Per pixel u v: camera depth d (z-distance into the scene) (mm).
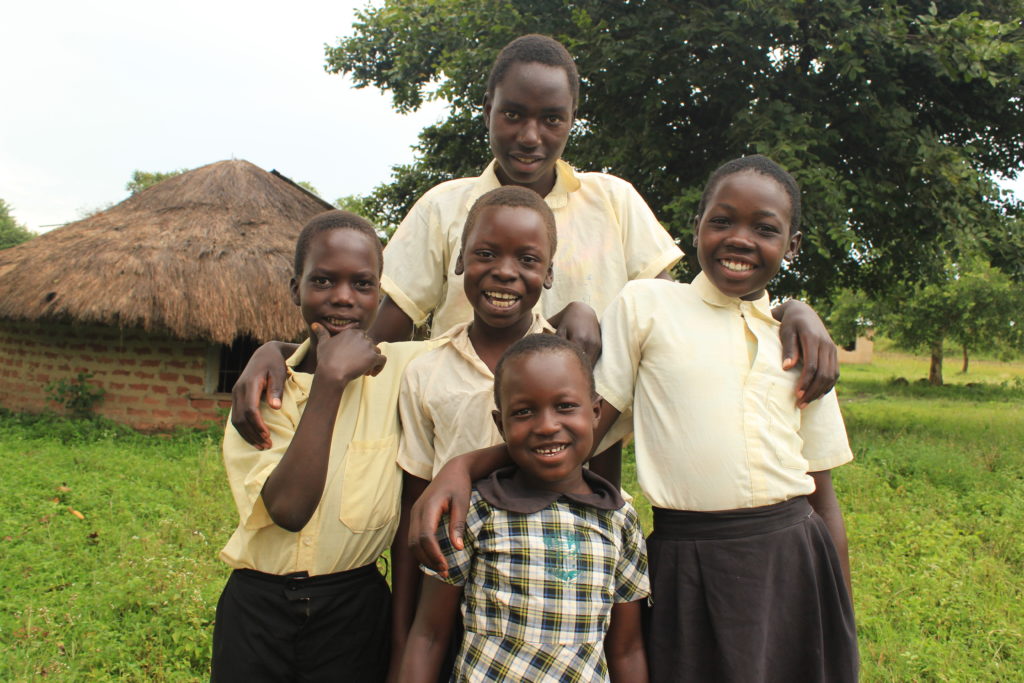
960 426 13797
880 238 12023
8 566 4969
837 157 11453
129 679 3676
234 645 2145
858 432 12250
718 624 1991
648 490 2115
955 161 10344
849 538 5879
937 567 5137
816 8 10359
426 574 2006
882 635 4207
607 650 2066
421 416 2244
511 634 1870
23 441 9242
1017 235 11391
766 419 2094
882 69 10266
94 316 9703
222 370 11078
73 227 11836
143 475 7613
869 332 33281
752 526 2037
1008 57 10641
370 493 2180
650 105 10742
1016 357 26906
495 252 2123
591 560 1933
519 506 1930
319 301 2211
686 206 10133
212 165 12672
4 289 10555
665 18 10336
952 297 24078
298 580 2129
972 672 3822
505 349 2234
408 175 16016
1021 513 6664
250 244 10859
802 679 2039
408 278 2762
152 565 4812
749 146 10328
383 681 2287
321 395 2004
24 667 3615
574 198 2686
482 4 11594
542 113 2424
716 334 2174
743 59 10492
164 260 10188
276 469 2008
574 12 10539
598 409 2078
